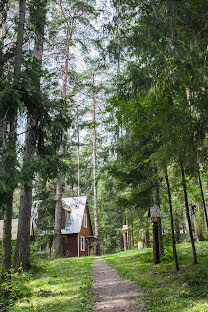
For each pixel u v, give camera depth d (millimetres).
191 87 5762
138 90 6457
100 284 8141
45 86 7281
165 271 8477
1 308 6012
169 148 6000
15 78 6250
